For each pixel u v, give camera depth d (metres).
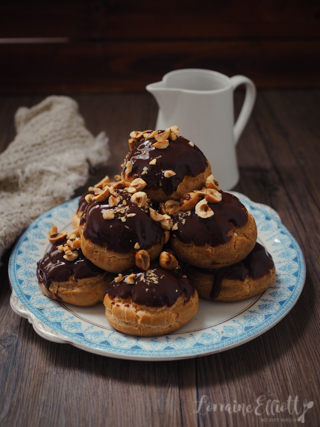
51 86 0.94
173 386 0.41
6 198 0.62
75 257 0.46
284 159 0.74
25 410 0.40
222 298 0.46
